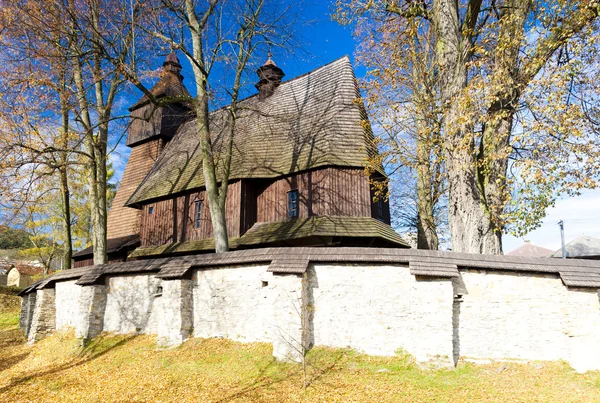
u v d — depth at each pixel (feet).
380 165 54.60
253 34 52.29
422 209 57.47
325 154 56.80
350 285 36.04
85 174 73.36
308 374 32.30
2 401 34.96
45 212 100.53
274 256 37.78
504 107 40.65
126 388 34.24
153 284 47.37
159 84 91.09
